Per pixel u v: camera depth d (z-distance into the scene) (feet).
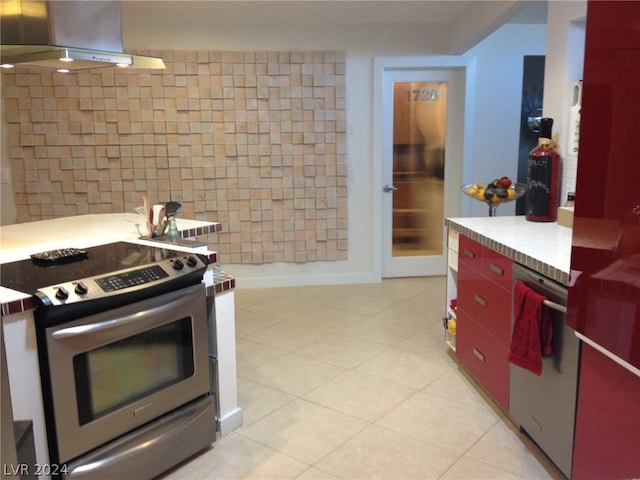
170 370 7.13
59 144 15.16
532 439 7.57
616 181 4.86
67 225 9.84
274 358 11.00
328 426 8.38
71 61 7.93
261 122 15.48
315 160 15.83
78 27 7.80
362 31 15.40
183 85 15.10
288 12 13.97
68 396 5.97
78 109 15.02
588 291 5.35
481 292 9.07
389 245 16.88
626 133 4.71
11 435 4.76
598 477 5.96
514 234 8.89
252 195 15.85
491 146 16.40
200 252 7.70
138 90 15.03
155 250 7.75
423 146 16.44
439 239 17.02
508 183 10.56
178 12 13.88
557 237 8.60
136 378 6.70
